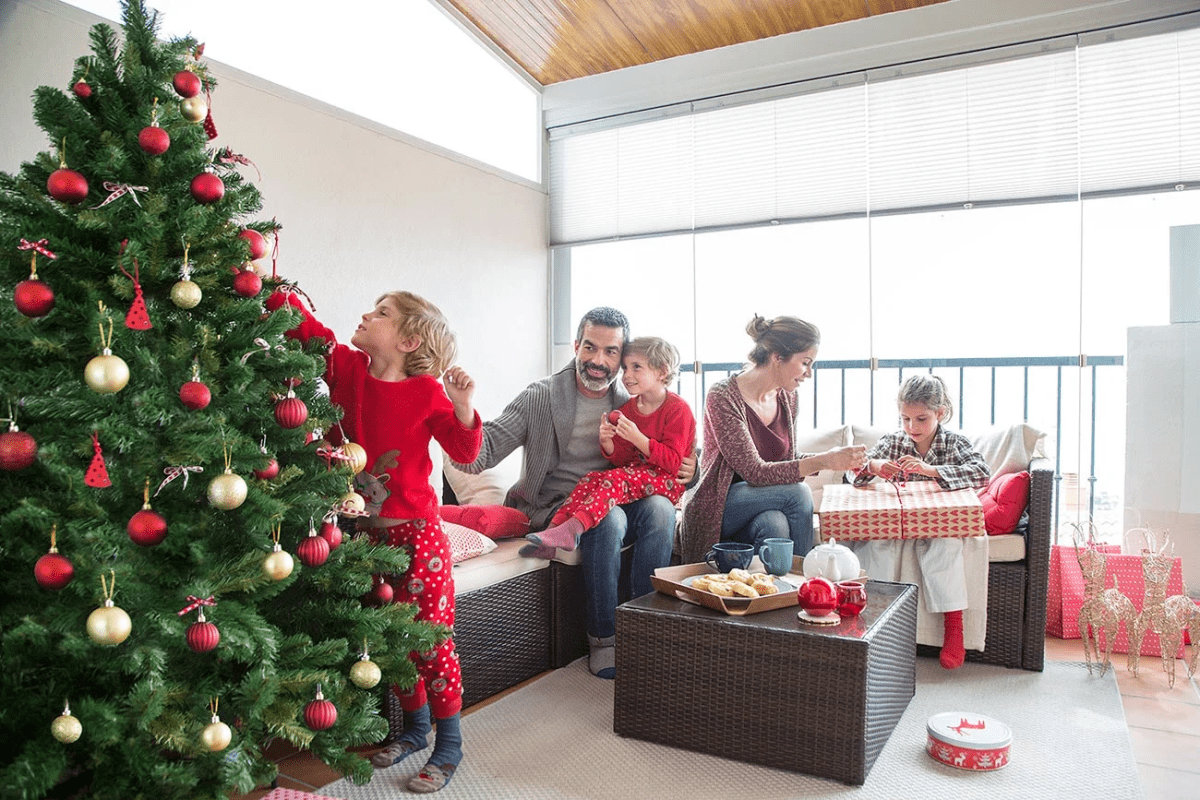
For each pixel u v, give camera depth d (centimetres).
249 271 144
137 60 134
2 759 127
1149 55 297
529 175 403
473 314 358
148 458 129
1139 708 217
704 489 273
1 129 200
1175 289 297
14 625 124
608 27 351
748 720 186
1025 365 335
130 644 126
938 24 321
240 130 256
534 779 179
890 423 375
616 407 274
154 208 129
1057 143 312
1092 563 245
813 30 344
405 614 166
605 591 242
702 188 376
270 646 132
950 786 174
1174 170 296
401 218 318
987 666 250
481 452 262
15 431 117
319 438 159
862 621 188
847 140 347
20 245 118
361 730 152
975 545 243
